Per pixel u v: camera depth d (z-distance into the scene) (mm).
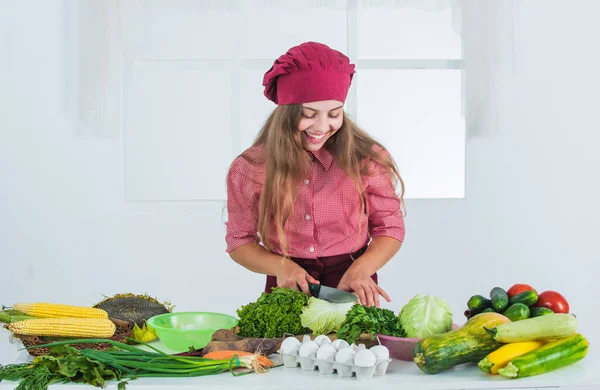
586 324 4754
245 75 4766
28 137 4586
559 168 4727
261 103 5168
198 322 2135
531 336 1710
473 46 4520
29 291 4633
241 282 4746
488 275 4770
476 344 1719
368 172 2430
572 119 4703
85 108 4445
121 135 4656
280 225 2336
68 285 4656
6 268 4613
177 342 1972
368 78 6320
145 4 4504
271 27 4668
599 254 4766
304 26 5109
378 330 1848
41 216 4625
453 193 6441
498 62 4504
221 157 5430
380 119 6379
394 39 6047
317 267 2512
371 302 2197
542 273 4777
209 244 4727
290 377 1697
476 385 1660
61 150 4613
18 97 4566
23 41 4539
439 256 4758
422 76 6332
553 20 4648
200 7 4570
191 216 4719
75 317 1955
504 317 1771
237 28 4664
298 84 2146
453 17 4559
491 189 4730
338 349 1737
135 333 2064
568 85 4680
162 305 2250
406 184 6410
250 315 1952
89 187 4652
